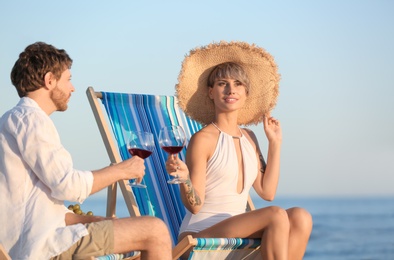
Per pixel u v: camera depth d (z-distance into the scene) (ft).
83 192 13.23
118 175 13.79
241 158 16.84
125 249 13.37
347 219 216.33
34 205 13.00
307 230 15.39
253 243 15.15
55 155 13.07
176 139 15.64
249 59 17.71
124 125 17.78
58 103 13.80
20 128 13.09
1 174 13.07
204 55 17.53
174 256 14.58
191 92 17.76
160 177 17.54
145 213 16.89
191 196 15.69
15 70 13.62
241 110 18.21
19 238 12.85
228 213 16.29
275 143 17.62
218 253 14.98
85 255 13.02
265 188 17.26
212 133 16.78
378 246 158.81
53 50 13.73
